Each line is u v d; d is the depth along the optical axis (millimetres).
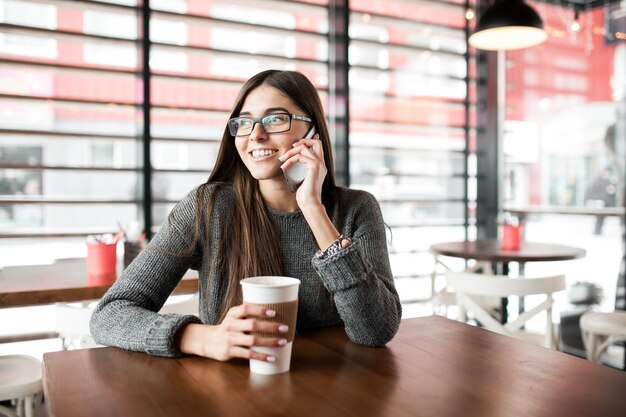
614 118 4039
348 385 899
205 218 1343
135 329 1079
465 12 4598
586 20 4316
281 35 3852
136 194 3445
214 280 1340
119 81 3348
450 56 4555
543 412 793
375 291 1140
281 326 938
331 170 1466
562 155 4348
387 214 4391
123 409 797
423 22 4414
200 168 3594
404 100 4367
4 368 1893
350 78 4043
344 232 1421
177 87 3494
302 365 1008
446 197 4648
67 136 3188
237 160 1411
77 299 1966
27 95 3082
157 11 3365
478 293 2447
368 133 4215
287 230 1367
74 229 3205
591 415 783
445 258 4727
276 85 1330
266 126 1295
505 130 4723
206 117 3621
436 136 4551
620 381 928
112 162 3404
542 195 4492
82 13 3213
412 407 806
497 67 4684
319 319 1343
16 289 1907
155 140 3400
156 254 1283
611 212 3900
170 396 848
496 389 886
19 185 3152
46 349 3078
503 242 3371
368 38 4191
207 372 961
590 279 4027
